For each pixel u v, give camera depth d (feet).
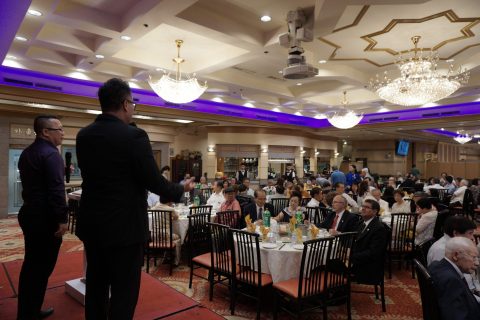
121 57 19.25
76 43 17.06
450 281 6.44
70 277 10.57
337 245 10.64
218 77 23.75
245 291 12.51
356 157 62.54
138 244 4.90
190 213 16.69
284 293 10.05
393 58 21.39
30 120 30.50
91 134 4.83
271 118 38.29
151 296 9.34
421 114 33.73
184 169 42.96
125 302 4.71
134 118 34.76
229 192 17.87
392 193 25.25
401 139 57.11
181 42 18.81
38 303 7.41
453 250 6.81
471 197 28.02
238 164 43.98
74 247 18.81
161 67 20.79
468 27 16.44
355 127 39.22
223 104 33.53
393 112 35.68
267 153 43.04
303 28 13.67
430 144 66.85
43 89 23.00
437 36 17.65
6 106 27.58
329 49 19.53
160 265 16.25
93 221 4.66
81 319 7.74
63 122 33.27
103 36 16.31
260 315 11.15
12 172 30.01
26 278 7.30
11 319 7.79
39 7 12.51
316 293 10.03
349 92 33.19
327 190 20.79
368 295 12.95
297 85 28.91
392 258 15.98
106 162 4.68
